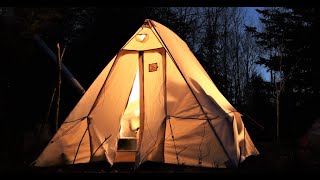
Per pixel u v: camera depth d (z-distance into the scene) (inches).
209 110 265.3
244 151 282.4
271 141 535.8
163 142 257.1
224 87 805.9
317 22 714.2
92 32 559.5
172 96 271.0
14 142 304.7
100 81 287.6
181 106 266.4
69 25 363.9
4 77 306.8
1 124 308.2
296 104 719.1
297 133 596.1
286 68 725.3
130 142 289.0
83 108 275.9
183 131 260.2
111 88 282.2
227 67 1081.4
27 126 338.0
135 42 290.5
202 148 254.8
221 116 264.8
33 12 282.8
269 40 791.1
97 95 275.6
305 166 248.2
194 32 964.0
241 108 794.8
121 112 277.6
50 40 389.7
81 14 444.1
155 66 288.8
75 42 542.9
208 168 248.5
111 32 573.3
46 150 261.0
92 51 567.2
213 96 287.1
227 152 250.7
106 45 573.6
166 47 283.3
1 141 295.9
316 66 719.1
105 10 563.5
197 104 266.7
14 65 305.6
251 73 1134.4
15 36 286.2
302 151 304.2
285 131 610.2
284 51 739.4
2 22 278.2
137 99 300.7
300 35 719.1
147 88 284.4
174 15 826.2
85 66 567.5
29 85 356.5
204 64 782.5
